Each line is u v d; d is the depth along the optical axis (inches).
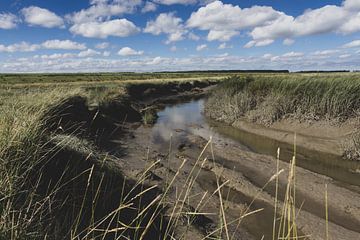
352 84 556.1
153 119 761.0
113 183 245.6
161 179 324.2
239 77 936.3
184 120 781.9
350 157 439.2
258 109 682.8
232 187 327.0
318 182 339.9
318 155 462.0
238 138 581.0
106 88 973.2
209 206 273.6
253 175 367.9
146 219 210.7
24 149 171.8
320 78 652.1
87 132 471.5
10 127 178.4
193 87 1760.6
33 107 264.1
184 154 450.9
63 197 183.3
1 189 133.6
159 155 434.0
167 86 1560.0
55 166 206.4
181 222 220.1
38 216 148.7
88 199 196.2
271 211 277.4
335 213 278.5
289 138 543.5
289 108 615.8
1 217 115.6
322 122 547.2
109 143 486.9
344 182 355.6
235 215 267.0
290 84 658.2
